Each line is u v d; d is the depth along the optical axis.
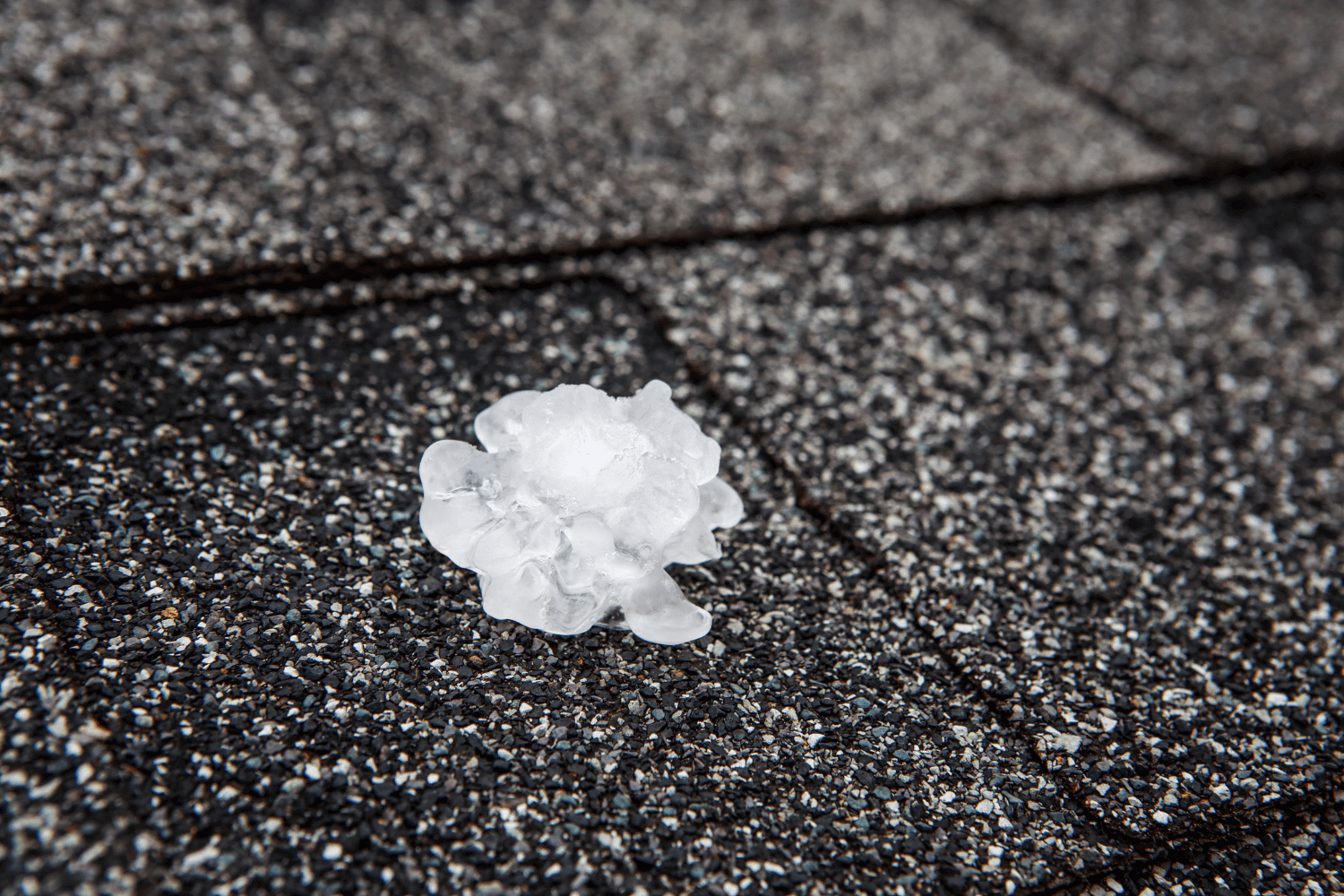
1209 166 0.68
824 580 0.57
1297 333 0.64
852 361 0.61
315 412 0.58
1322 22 0.84
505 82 0.67
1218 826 0.54
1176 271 0.65
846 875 0.53
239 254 0.60
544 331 0.60
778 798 0.54
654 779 0.54
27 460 0.56
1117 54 0.77
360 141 0.64
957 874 0.53
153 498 0.56
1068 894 0.53
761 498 0.58
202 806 0.52
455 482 0.54
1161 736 0.55
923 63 0.73
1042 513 0.58
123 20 0.66
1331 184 0.68
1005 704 0.55
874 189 0.65
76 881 0.51
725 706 0.55
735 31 0.73
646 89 0.68
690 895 0.52
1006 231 0.65
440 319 0.60
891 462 0.59
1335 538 0.59
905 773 0.54
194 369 0.58
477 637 0.55
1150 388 0.62
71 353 0.58
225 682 0.54
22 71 0.64
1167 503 0.59
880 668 0.55
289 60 0.66
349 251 0.61
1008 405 0.61
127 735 0.53
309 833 0.52
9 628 0.54
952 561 0.57
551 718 0.54
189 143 0.62
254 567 0.55
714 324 0.61
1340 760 0.55
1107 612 0.57
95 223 0.60
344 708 0.54
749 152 0.66
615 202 0.63
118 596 0.54
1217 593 0.57
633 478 0.54
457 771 0.53
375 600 0.55
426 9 0.69
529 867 0.52
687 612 0.55
